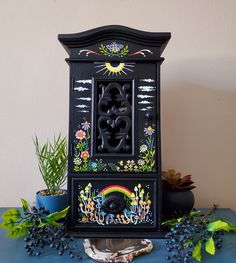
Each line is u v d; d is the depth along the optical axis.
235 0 0.96
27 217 0.64
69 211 0.68
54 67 0.96
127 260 0.55
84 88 0.68
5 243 0.65
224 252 0.60
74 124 0.68
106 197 0.68
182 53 0.95
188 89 0.95
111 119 0.69
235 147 0.95
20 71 0.96
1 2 0.96
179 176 0.78
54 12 0.96
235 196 0.96
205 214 0.81
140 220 0.68
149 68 0.68
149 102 0.68
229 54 0.95
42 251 0.60
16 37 0.96
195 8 0.96
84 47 0.69
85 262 0.55
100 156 0.68
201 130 0.95
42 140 0.96
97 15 0.96
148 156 0.68
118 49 0.68
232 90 0.96
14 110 0.96
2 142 0.96
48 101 0.96
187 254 0.55
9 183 0.96
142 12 0.96
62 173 0.77
